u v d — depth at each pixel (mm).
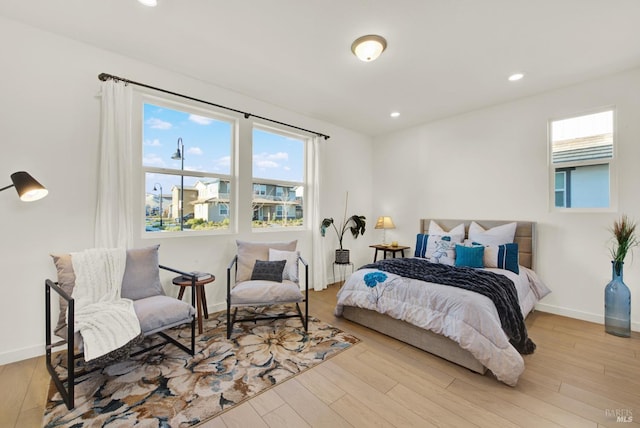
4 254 2051
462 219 3939
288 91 3256
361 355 2236
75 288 1971
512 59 2531
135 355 2084
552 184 3229
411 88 3145
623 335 2553
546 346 2379
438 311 2170
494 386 1840
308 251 4180
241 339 2477
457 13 1945
